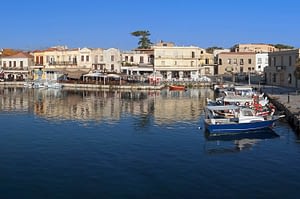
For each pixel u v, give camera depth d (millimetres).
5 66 155000
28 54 160250
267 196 25359
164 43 160625
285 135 45250
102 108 71688
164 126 51906
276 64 114312
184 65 145625
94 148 38312
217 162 33312
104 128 49969
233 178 28844
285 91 91750
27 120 56625
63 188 26656
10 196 25125
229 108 50406
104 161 33375
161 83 128750
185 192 26000
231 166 32031
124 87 122000
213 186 27125
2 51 174625
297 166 32000
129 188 26688
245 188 26766
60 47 161500
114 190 26328
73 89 122500
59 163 32719
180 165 32281
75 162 33031
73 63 148750
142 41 197875
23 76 151000
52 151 36969
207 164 32656
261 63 156875
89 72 134875
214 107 50969
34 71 147375
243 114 48531
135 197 25125
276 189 26594
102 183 27672
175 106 75750
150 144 40375
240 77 143750
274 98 73500
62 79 138375
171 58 144875
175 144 40469
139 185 27281
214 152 37062
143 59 150875
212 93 108312
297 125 45500
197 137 44312
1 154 35688
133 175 29484
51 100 86312
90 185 27266
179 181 28141
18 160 33625
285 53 107812
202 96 98812
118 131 47844
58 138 43250
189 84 131875
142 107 73750
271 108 59875
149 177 29016
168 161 33531
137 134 45875
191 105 77625
